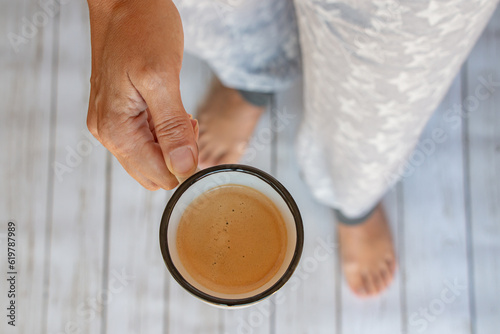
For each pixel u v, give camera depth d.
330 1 0.59
